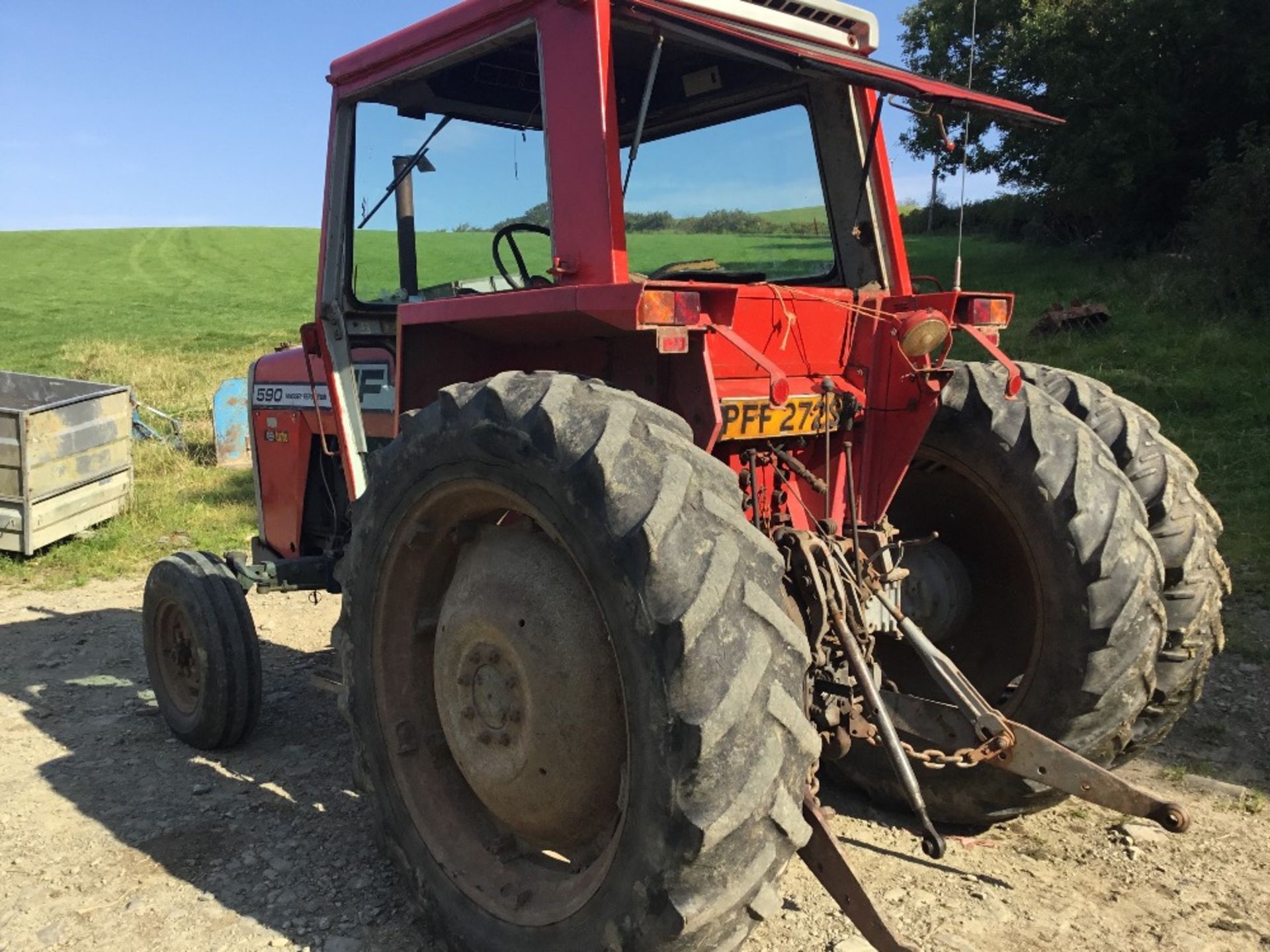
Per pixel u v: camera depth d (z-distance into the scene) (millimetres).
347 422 3988
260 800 3848
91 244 55531
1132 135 19297
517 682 2633
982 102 3080
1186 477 3547
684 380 2740
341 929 2979
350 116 3822
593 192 2764
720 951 2182
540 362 3166
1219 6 18234
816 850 2572
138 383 18312
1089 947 2811
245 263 48344
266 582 4418
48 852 3443
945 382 3133
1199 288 15094
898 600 3137
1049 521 3107
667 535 2154
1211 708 4523
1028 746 2910
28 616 6488
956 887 3131
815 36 3352
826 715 2738
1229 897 3062
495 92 3475
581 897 2406
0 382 9930
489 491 2576
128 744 4410
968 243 25781
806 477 3068
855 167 3627
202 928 2990
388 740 2971
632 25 2900
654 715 2115
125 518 8781
